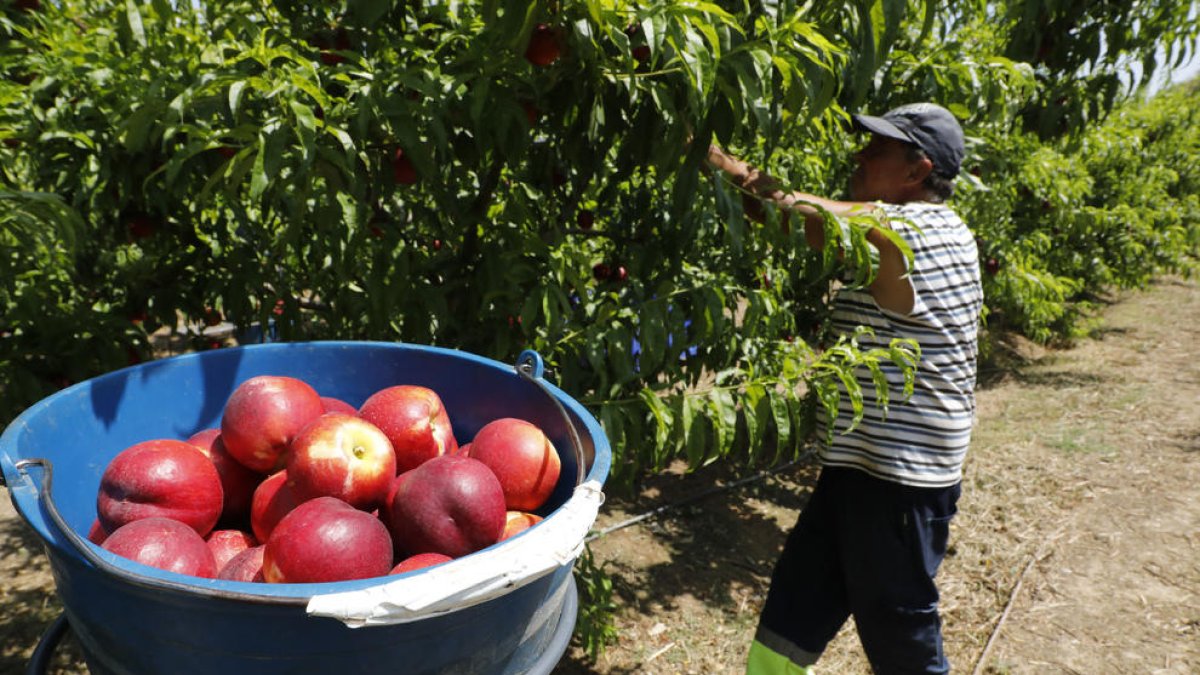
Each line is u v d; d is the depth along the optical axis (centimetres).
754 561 364
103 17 217
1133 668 293
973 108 310
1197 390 635
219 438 126
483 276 214
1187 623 321
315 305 241
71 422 116
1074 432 533
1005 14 390
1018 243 625
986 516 407
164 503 105
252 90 158
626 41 152
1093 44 350
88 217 196
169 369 133
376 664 84
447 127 185
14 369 183
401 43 178
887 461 205
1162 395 621
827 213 184
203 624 80
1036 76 379
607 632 274
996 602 333
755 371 243
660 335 207
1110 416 570
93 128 177
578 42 155
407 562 100
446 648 88
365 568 93
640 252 243
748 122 181
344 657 82
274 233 218
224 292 220
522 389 138
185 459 109
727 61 160
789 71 161
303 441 109
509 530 116
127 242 215
